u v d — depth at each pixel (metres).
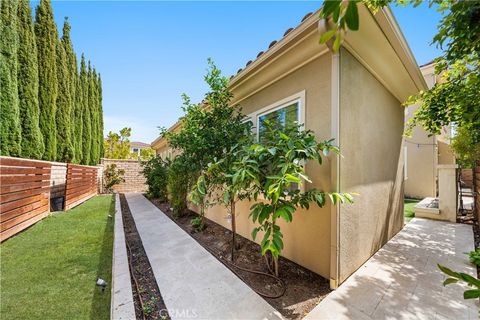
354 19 0.67
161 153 14.26
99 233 4.81
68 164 7.47
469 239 4.43
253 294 2.60
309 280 2.91
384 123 4.21
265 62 3.61
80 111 10.17
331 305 2.38
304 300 2.48
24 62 5.91
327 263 2.91
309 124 3.23
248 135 3.88
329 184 2.90
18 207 4.71
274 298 2.52
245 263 3.42
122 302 2.35
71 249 3.88
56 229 5.10
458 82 3.20
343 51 2.93
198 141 4.26
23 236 4.58
